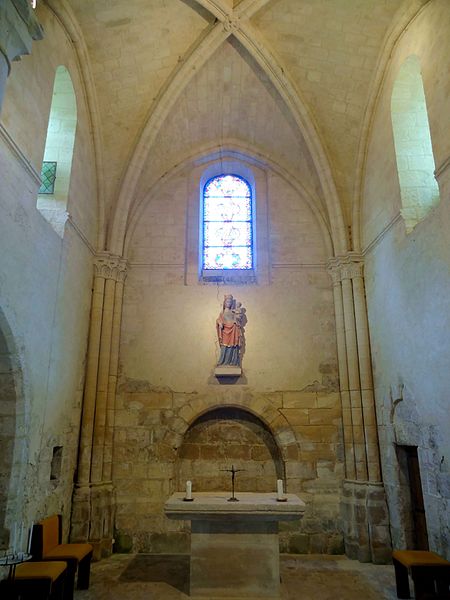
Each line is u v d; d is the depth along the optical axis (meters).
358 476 9.08
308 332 10.36
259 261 10.93
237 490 9.78
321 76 9.38
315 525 9.23
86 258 9.43
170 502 6.53
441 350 6.61
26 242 6.31
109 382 9.73
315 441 9.69
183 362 10.15
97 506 8.70
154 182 11.34
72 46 8.12
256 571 6.34
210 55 9.17
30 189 6.44
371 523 8.55
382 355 8.91
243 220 11.64
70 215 8.23
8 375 6.09
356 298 9.95
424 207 7.99
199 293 10.62
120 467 9.52
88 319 9.58
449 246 6.36
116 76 9.04
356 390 9.51
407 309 7.77
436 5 6.93
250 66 9.59
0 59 4.15
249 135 11.33
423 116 8.43
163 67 9.32
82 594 6.63
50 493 7.36
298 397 9.95
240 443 10.04
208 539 6.46
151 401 9.89
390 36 8.20
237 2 8.36
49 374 7.28
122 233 10.35
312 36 8.74
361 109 9.55
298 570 7.97
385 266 8.79
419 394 7.32
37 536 6.11
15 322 5.95
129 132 10.08
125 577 7.45
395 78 8.34
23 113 6.20
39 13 6.84
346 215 10.48
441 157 6.59
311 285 10.70
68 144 8.41
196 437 10.07
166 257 10.87
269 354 10.22
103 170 10.03
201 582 6.33
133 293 10.58
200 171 11.70
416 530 7.99
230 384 10.02
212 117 10.88
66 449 8.24
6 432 6.07
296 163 11.19
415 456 8.07
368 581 7.35
